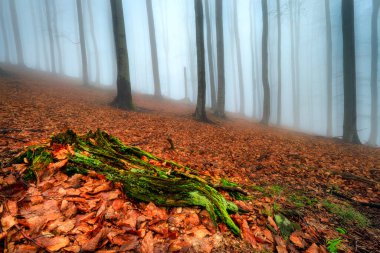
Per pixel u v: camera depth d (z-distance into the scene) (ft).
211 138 25.09
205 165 14.97
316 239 7.55
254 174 14.55
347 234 8.15
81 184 7.70
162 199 7.62
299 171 15.92
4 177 7.00
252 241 6.73
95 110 29.07
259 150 21.98
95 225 5.98
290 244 6.98
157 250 5.53
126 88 35.53
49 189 7.01
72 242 5.27
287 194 11.39
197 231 6.59
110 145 11.41
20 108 22.02
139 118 29.25
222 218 7.32
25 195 6.40
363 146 30.91
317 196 11.59
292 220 8.61
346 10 32.68
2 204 5.84
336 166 17.72
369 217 9.73
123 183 7.97
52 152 8.65
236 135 28.96
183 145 19.89
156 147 17.51
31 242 4.99
